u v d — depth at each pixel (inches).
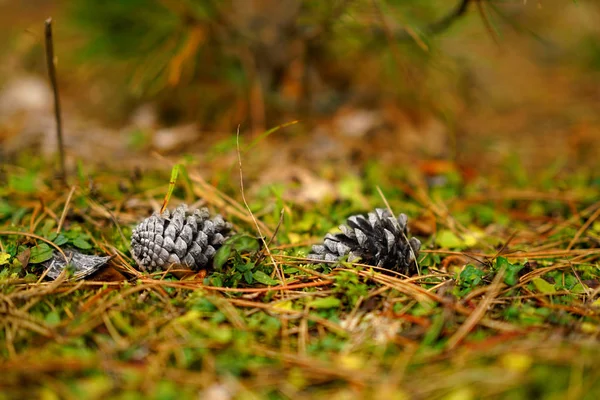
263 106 34.4
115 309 25.5
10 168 31.3
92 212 28.9
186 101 35.3
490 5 29.3
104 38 35.0
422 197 30.5
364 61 35.2
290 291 26.2
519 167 31.8
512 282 26.1
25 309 25.4
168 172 31.4
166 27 33.8
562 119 36.9
